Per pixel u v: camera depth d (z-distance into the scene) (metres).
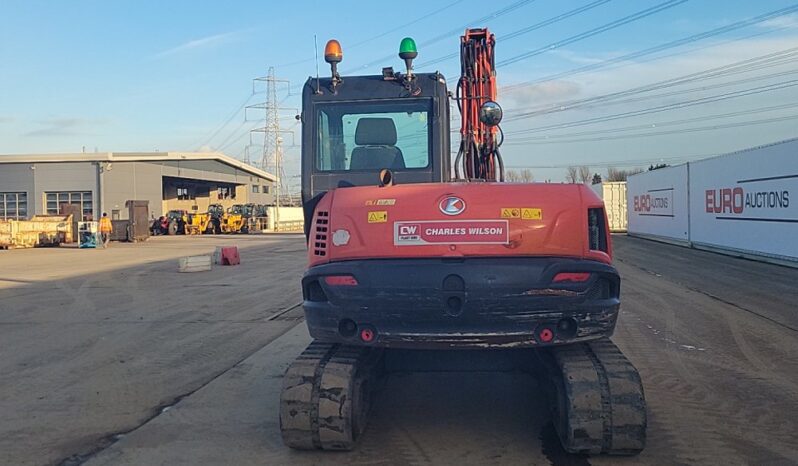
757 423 6.04
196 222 52.88
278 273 20.31
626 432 4.97
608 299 4.94
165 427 6.16
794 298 13.45
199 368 8.44
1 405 6.94
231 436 5.89
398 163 6.36
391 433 5.90
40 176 51.34
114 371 8.34
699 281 16.41
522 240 4.92
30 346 9.91
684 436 5.70
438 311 4.85
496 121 6.66
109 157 51.25
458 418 6.30
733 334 10.03
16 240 35.41
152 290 16.36
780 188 19.20
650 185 33.19
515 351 6.05
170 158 56.44
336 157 6.42
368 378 5.78
